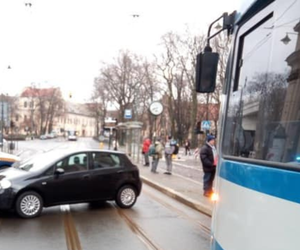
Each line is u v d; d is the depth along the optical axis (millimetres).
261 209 2438
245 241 2621
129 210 10734
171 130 60875
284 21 2568
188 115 59719
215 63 3855
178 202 12273
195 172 21359
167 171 19891
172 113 60719
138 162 28078
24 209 9461
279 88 2566
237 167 2934
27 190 9523
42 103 116875
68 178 10109
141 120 70750
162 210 10844
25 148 50969
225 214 3094
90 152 10742
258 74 2920
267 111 2695
